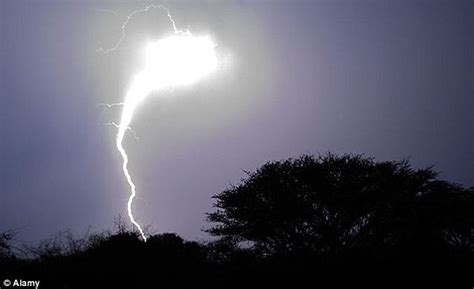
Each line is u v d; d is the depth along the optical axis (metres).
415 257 29.02
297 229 35.34
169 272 27.44
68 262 26.53
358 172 35.75
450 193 35.34
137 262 27.08
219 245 31.77
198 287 26.94
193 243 30.28
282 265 28.33
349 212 34.91
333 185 35.22
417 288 26.97
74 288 25.67
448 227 34.78
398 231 34.12
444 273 27.67
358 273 27.61
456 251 30.34
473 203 35.03
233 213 36.38
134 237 28.62
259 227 35.41
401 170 36.25
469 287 26.84
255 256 30.20
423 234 33.59
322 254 30.88
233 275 27.84
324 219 35.22
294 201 35.28
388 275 27.52
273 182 36.06
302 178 35.84
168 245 28.64
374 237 34.47
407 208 34.62
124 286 26.31
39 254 27.55
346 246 34.06
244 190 36.75
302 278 27.53
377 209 35.09
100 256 26.97
